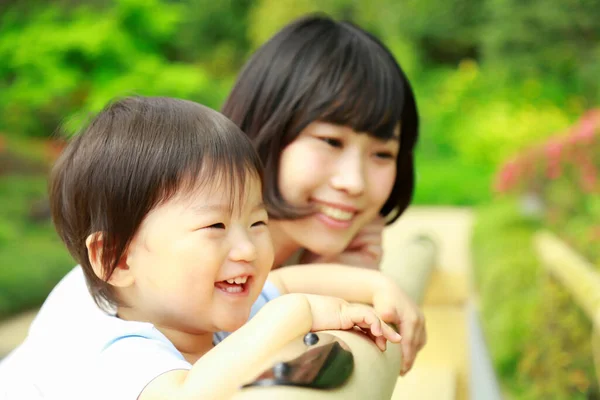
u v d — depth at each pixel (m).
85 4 10.86
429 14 16.28
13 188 8.98
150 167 0.89
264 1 17.86
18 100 9.85
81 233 0.95
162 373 0.79
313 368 0.63
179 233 0.88
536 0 13.86
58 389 0.95
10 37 9.94
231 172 0.91
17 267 5.68
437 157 13.76
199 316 0.91
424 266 1.84
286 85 1.32
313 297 0.89
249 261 0.91
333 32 1.38
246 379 0.67
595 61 13.47
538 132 12.36
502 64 14.15
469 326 3.26
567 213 4.55
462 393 2.22
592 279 2.27
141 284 0.91
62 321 1.08
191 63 17.41
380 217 1.54
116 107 1.00
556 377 2.71
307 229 1.33
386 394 0.72
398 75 1.39
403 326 1.15
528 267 3.19
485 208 6.83
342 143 1.31
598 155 4.48
